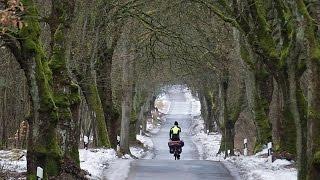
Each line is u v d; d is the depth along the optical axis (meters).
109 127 91.81
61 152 36.50
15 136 97.44
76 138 44.34
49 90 34.16
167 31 74.94
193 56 83.06
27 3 32.34
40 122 33.94
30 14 32.53
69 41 43.22
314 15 35.34
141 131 189.88
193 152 150.00
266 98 79.56
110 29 78.12
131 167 60.50
